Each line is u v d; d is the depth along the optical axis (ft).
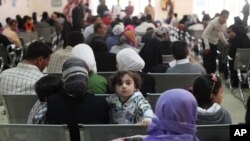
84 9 39.93
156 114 5.89
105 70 16.63
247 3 55.57
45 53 11.62
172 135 5.58
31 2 59.06
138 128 7.36
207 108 8.43
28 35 33.86
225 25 25.46
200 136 7.36
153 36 21.62
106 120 8.75
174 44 14.15
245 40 23.49
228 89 22.97
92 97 8.71
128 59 12.06
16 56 27.09
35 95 10.50
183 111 5.66
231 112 18.80
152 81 12.21
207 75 8.75
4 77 11.34
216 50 25.77
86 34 29.07
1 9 42.93
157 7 66.74
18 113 10.97
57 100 8.59
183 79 13.52
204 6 67.82
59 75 13.21
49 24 43.04
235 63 21.35
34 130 7.72
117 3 64.13
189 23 43.52
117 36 23.77
